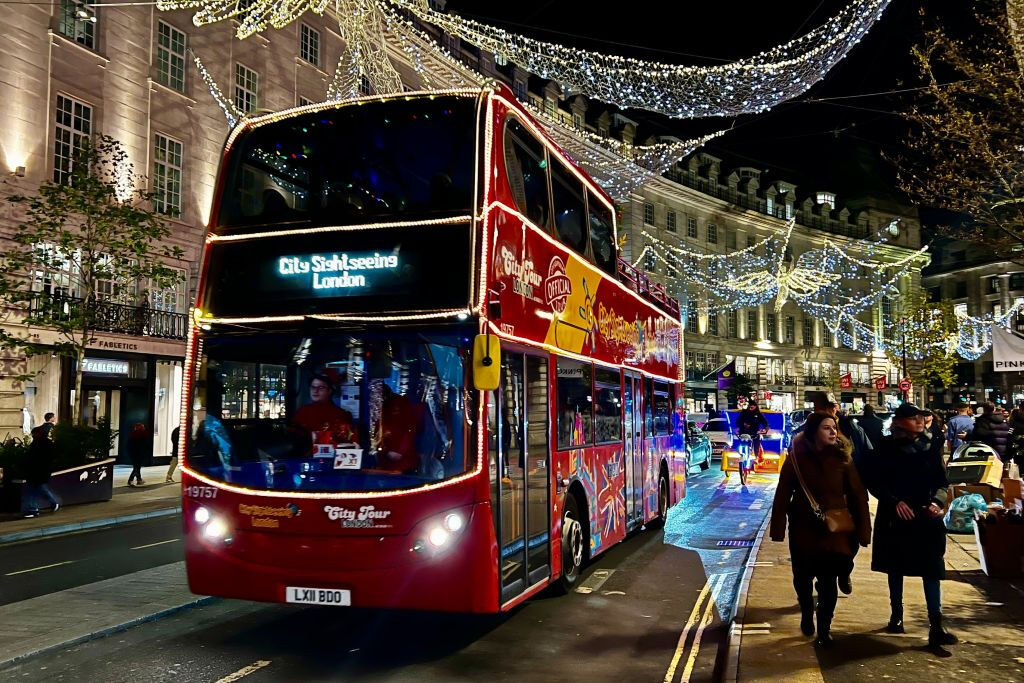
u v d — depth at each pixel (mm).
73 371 23281
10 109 21594
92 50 23953
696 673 5805
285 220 6492
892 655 5613
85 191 19062
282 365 6211
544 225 7805
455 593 5742
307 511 5910
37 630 6613
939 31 12125
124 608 7410
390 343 6078
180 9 27062
